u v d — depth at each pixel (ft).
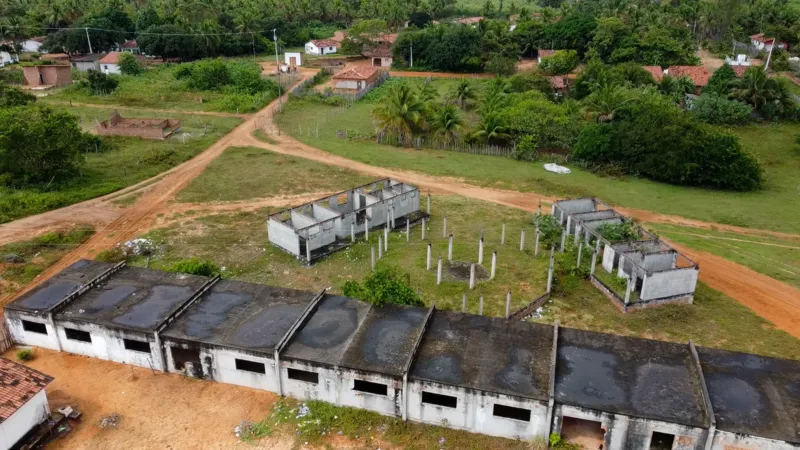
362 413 83.25
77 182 175.32
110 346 92.22
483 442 78.95
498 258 133.28
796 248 146.20
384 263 130.21
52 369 91.45
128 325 90.27
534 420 77.15
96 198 166.30
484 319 93.20
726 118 262.26
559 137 216.95
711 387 78.74
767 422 72.69
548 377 80.23
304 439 79.41
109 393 86.89
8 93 233.96
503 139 223.10
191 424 81.71
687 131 194.49
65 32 384.06
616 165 202.18
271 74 344.08
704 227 159.43
